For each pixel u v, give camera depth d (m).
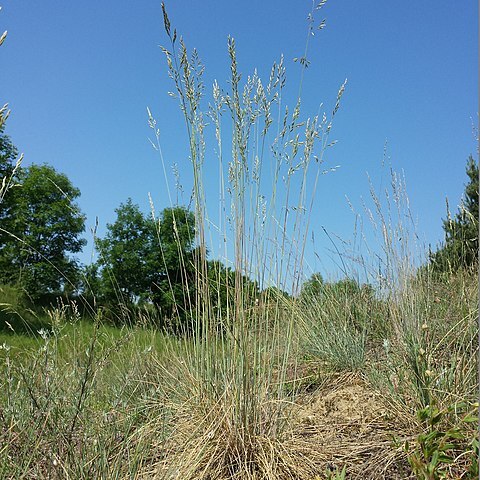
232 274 3.42
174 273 12.81
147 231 16.75
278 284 3.29
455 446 2.75
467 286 5.00
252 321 3.26
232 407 3.05
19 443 2.64
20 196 20.30
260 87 3.27
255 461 2.89
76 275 15.30
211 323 3.27
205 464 2.90
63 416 2.72
